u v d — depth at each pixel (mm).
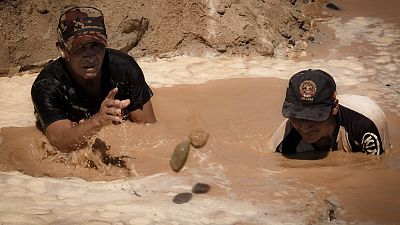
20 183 4207
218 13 7516
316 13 8547
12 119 5555
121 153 4738
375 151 4637
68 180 4336
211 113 5613
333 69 6895
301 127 4473
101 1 7309
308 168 4484
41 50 7000
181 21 7477
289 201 3971
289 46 7551
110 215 3672
